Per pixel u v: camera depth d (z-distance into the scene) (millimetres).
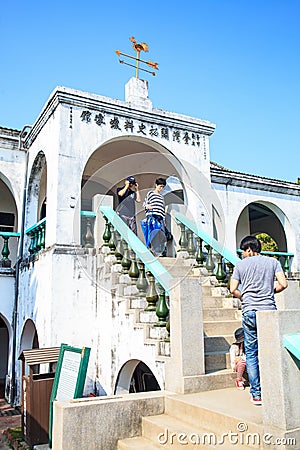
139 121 8938
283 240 14727
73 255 7559
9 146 10125
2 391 10680
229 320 6891
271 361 3568
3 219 11711
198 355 5145
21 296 9266
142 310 6188
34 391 6121
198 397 4719
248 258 4660
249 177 11688
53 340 7121
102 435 4500
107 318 6984
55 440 4465
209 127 9773
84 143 8227
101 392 6910
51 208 7945
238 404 4367
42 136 9055
